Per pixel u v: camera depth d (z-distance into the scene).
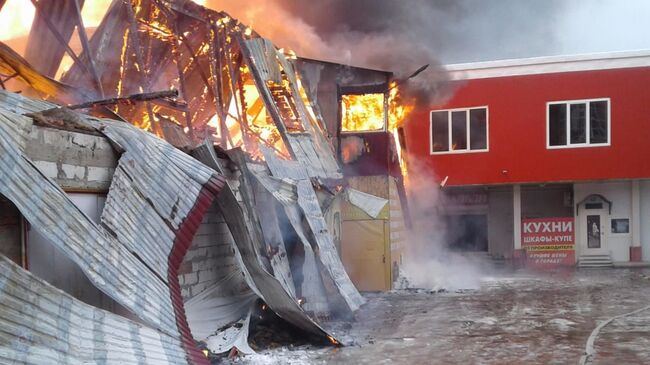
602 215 23.20
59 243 5.44
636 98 22.00
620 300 14.16
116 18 10.61
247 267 9.41
